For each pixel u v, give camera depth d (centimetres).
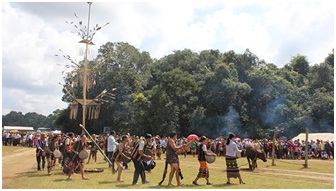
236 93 7562
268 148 3762
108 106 8050
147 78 9069
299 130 7312
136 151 1513
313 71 9094
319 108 7481
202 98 7875
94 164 2598
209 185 1502
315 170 2434
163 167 2497
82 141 1686
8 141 5269
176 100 7756
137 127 7575
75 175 1845
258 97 7869
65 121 8469
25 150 4197
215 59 9438
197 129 7406
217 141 4006
